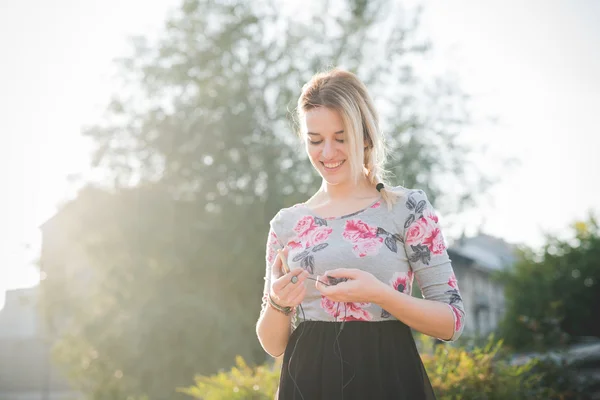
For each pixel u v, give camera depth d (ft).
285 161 45.42
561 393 17.08
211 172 44.09
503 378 14.83
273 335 7.25
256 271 43.86
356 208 7.18
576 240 50.21
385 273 6.82
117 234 43.29
